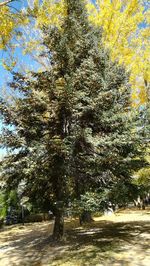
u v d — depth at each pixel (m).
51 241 9.26
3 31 8.48
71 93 8.62
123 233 9.60
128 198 9.18
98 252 7.52
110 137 9.25
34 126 9.56
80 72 9.25
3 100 9.41
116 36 13.28
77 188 9.88
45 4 9.55
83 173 9.70
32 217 20.67
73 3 11.06
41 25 10.50
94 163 9.37
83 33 10.90
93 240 8.93
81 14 11.29
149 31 14.05
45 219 20.72
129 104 11.17
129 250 7.45
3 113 9.33
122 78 10.76
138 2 13.05
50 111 9.52
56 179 9.64
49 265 7.03
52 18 10.80
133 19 13.19
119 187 8.55
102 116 9.55
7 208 20.19
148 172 13.07
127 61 13.53
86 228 11.48
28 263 7.45
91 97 9.41
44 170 9.05
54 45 10.03
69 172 9.29
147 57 14.05
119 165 9.38
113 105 10.04
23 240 11.01
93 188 9.70
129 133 9.41
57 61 9.82
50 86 9.08
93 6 13.39
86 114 9.62
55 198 9.72
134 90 14.38
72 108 9.10
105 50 11.31
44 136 9.88
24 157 8.89
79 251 7.84
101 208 8.42
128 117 9.55
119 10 13.18
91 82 9.31
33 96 9.16
